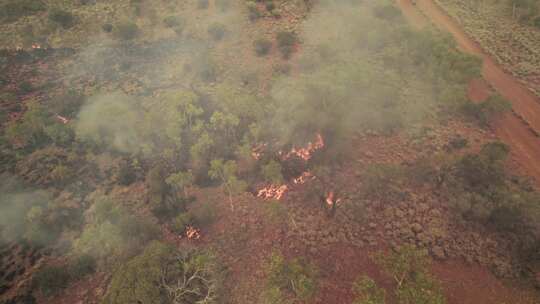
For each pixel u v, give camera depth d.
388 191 34.69
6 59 57.84
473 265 29.31
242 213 35.06
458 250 30.11
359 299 24.70
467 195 32.94
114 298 26.23
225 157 41.03
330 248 30.92
